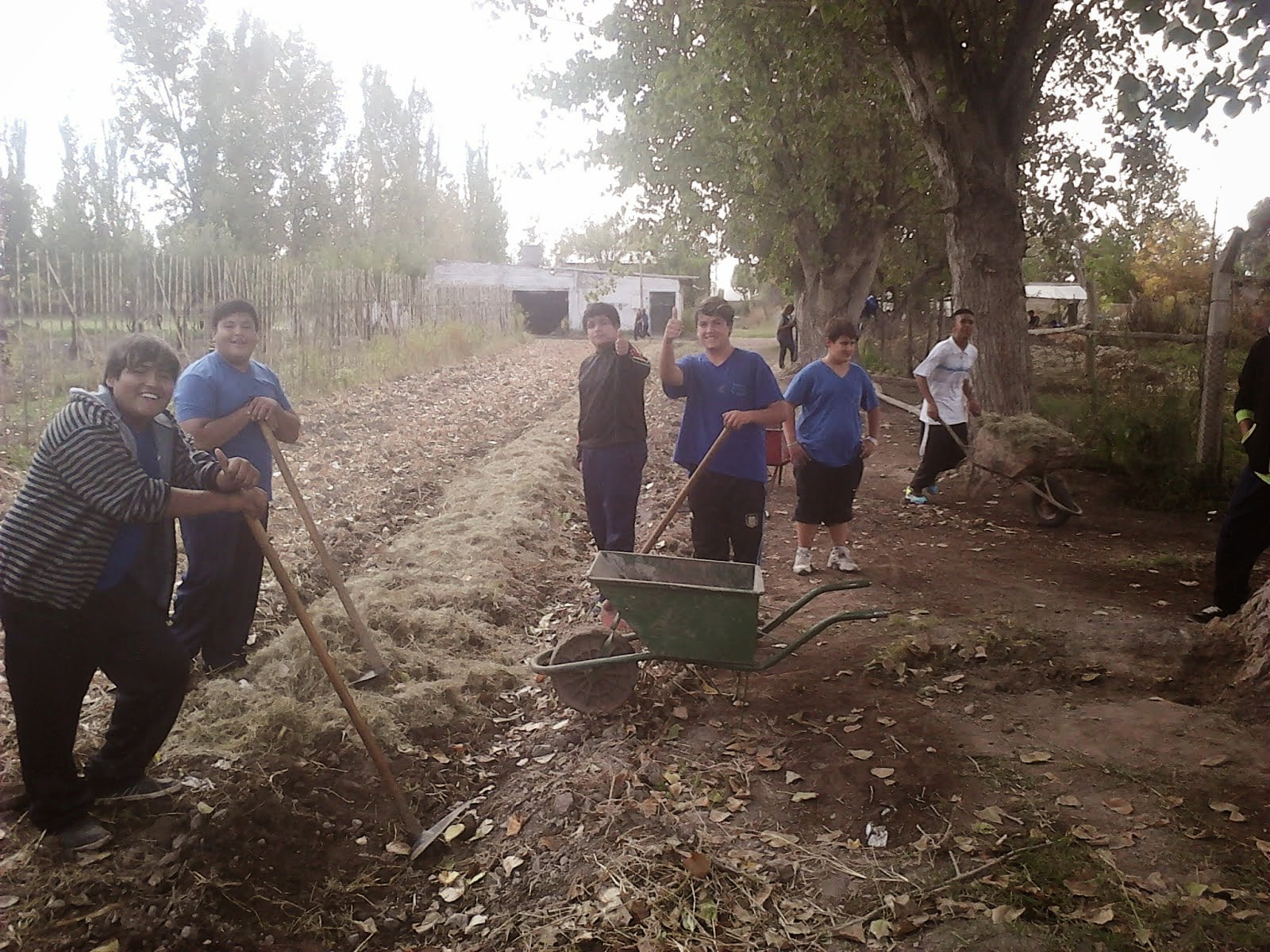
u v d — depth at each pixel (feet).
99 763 12.39
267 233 139.85
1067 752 13.14
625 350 18.60
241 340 16.39
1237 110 16.42
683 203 54.34
